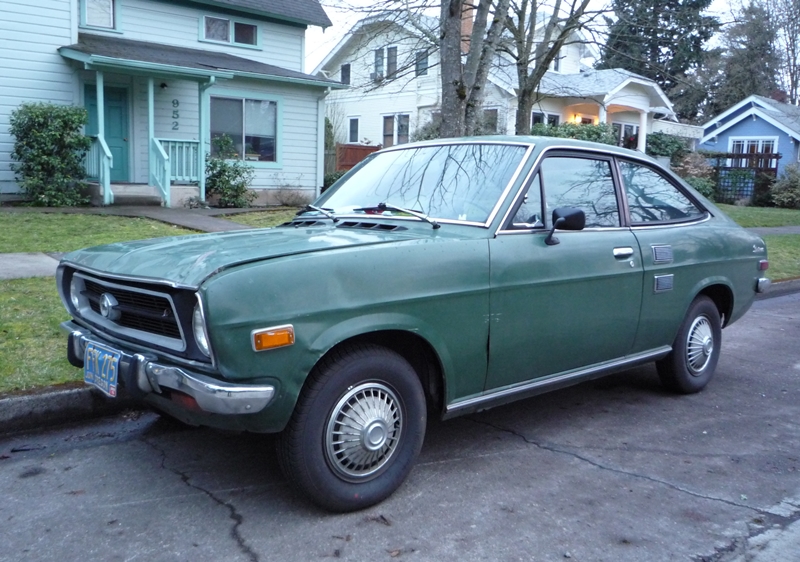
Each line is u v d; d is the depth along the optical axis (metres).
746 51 38.81
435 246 3.68
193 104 16.98
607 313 4.50
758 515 3.54
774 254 12.98
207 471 3.95
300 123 18.78
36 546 3.14
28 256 8.66
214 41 17.84
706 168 27.20
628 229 4.75
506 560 3.08
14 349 5.30
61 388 4.67
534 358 4.14
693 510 3.58
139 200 15.18
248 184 17.55
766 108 31.11
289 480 3.37
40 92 14.76
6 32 14.21
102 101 14.45
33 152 13.84
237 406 3.00
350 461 3.41
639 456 4.27
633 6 13.14
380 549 3.15
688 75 37.78
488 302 3.82
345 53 28.12
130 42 16.36
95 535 3.24
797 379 6.04
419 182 4.50
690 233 5.19
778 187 26.77
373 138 29.53
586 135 22.27
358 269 3.36
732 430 4.75
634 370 6.21
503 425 4.77
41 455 4.15
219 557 3.07
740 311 5.79
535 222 4.15
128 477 3.87
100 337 3.68
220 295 2.98
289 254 3.29
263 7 18.25
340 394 3.33
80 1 15.84
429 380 3.84
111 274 3.48
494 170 4.28
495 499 3.65
